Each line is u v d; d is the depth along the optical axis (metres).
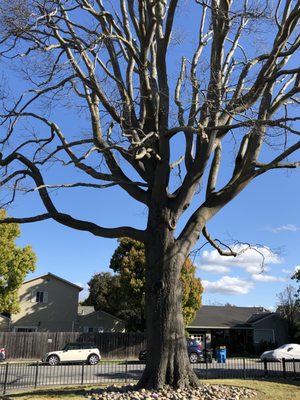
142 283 36.12
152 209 11.98
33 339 34.00
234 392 11.12
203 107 12.19
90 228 12.06
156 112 12.50
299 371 20.88
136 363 29.45
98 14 11.86
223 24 12.39
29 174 12.45
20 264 36.53
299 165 11.98
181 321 11.33
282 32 11.93
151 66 13.75
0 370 22.91
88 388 12.81
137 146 11.23
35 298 43.03
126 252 38.25
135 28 13.12
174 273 11.45
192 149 12.77
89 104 12.25
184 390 10.54
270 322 44.38
